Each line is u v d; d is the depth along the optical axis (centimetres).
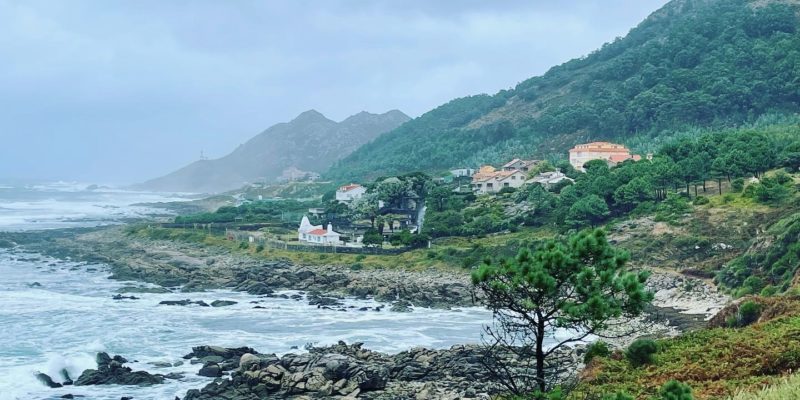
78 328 9375
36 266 16500
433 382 6738
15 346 8262
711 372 4641
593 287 3384
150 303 11600
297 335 9294
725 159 14812
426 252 15125
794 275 9506
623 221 14175
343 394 6366
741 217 12650
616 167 17675
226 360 7594
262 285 13325
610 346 7775
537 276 3334
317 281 13762
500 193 19412
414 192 19812
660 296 11062
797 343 4806
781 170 14838
